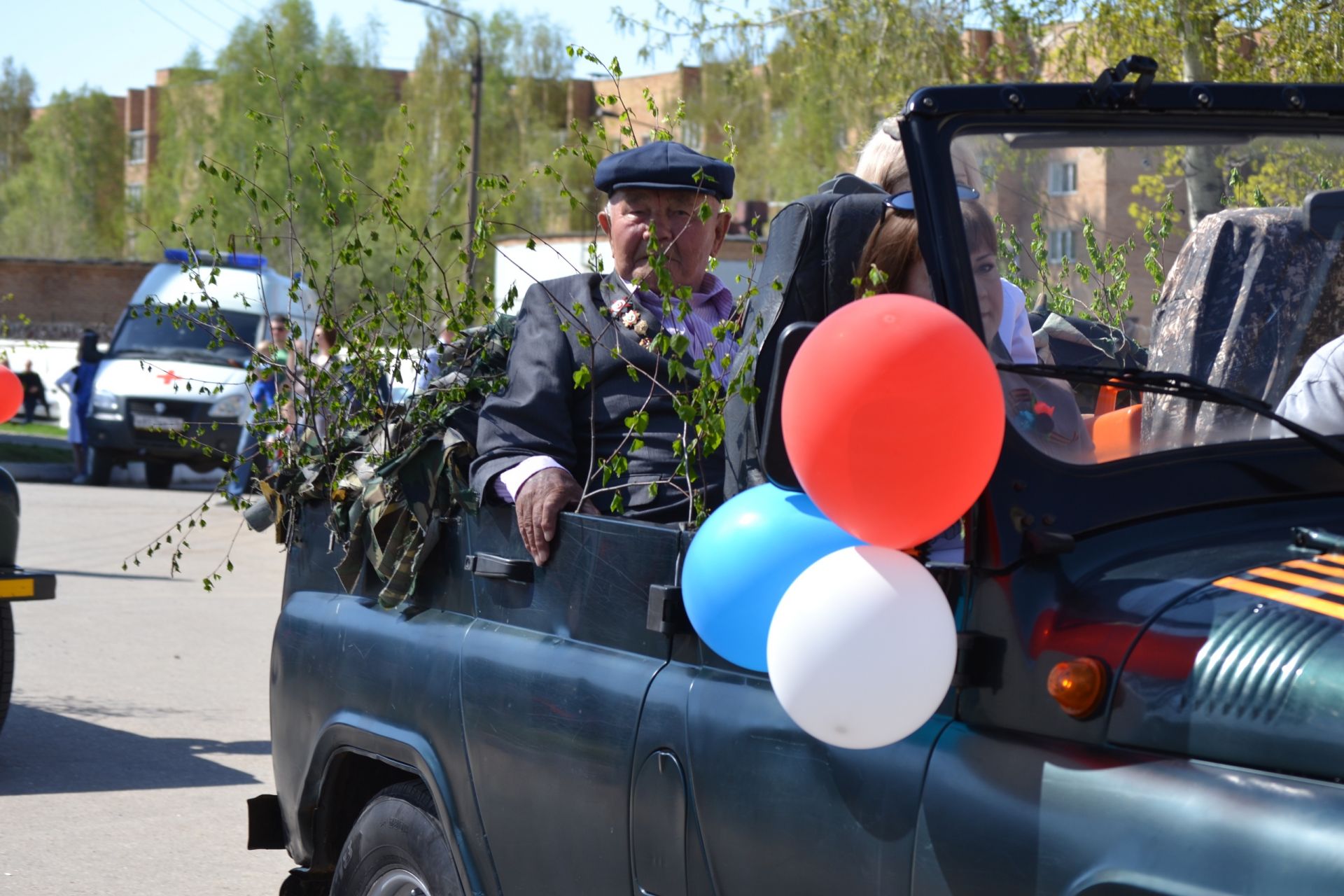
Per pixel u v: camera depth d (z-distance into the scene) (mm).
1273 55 9555
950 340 1793
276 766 3541
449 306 3416
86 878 4793
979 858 1812
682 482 2949
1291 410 2281
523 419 2955
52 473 21188
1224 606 1742
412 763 2973
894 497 1808
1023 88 2205
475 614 2949
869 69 13180
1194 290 2377
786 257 2621
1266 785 1597
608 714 2479
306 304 3693
